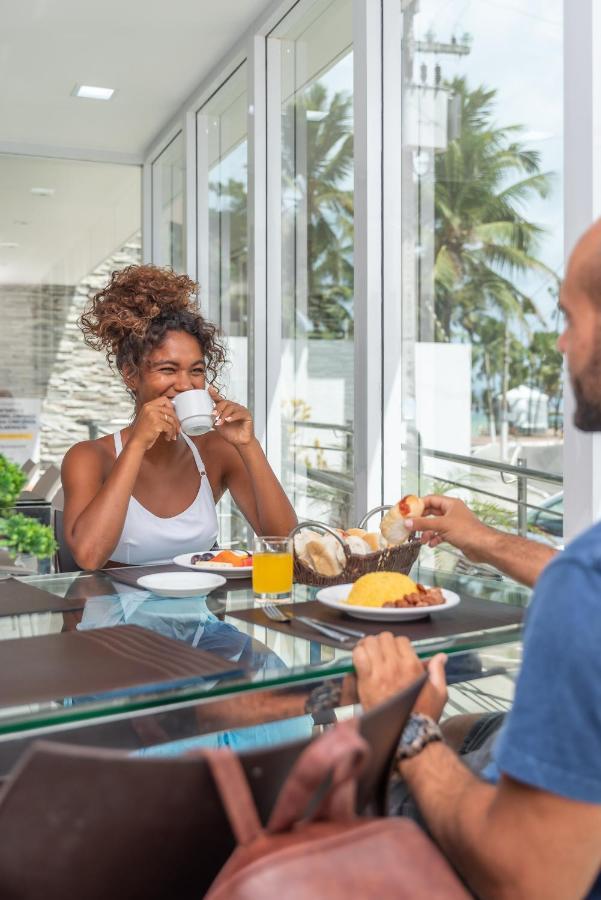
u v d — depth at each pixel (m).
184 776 0.71
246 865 0.68
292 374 3.90
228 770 0.71
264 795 0.76
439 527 1.52
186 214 5.15
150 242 6.17
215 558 1.79
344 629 1.30
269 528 2.12
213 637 1.28
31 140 5.83
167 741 1.06
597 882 0.89
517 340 2.46
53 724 0.96
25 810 0.69
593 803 0.77
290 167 3.88
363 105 3.11
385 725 0.84
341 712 2.05
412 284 3.04
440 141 2.86
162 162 5.91
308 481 3.74
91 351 6.07
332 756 0.69
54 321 6.04
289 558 1.51
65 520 2.01
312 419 3.69
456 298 2.78
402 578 1.40
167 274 2.19
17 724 0.94
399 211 3.11
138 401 2.19
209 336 2.20
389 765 0.92
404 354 3.10
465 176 2.72
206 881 0.79
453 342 2.80
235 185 4.56
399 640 1.17
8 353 5.95
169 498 2.05
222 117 4.75
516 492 2.48
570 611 0.77
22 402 5.96
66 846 0.71
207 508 2.10
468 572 2.65
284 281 3.98
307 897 0.66
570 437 2.18
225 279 4.77
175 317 2.12
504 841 0.83
